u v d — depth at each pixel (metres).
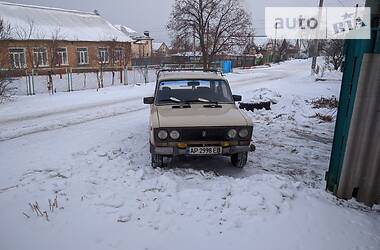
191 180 4.81
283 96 12.97
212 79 6.36
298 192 4.24
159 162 5.33
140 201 4.09
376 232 3.51
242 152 5.29
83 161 5.84
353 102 4.00
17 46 26.94
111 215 3.81
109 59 33.94
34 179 5.03
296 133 8.17
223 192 4.23
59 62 30.02
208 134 5.01
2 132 8.51
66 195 4.38
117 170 5.27
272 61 58.12
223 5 28.14
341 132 4.27
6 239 3.45
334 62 28.28
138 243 3.30
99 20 37.69
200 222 3.62
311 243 3.29
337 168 4.36
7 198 4.41
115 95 16.02
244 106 10.54
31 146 7.09
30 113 11.24
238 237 3.37
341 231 3.49
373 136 3.93
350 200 4.21
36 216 3.87
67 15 35.22
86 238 3.42
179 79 6.29
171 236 3.40
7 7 30.39
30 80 20.19
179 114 5.36
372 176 4.00
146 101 6.22
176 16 28.39
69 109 12.00
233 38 29.08
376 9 3.73
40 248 3.29
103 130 8.43
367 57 3.79
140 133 7.88
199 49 29.59
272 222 3.59
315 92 14.98
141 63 41.12
